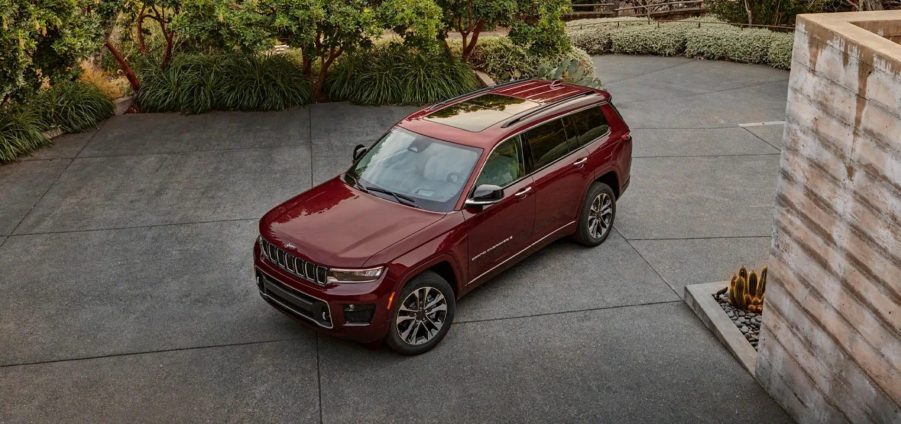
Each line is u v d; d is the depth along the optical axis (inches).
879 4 729.0
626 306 274.1
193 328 259.4
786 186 203.6
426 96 545.3
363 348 248.7
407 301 237.6
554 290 285.3
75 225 343.3
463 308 272.8
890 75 154.3
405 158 271.7
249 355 243.9
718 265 306.3
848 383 182.7
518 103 301.4
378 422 211.6
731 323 255.6
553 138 289.7
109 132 478.3
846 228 177.2
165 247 321.7
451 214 246.7
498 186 257.4
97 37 463.2
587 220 308.7
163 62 548.1
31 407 217.9
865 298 172.4
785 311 210.4
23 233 335.0
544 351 246.1
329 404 219.3
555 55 613.6
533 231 282.0
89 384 228.7
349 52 545.3
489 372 234.8
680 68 750.5
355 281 224.8
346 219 245.9
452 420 212.5
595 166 303.7
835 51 173.9
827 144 181.6
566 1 580.4
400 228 238.7
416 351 242.1
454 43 652.1
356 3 518.0
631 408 218.2
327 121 505.0
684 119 534.0
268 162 426.0
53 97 474.0
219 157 434.3
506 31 831.1
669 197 381.7
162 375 233.3
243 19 492.7
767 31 783.7
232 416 214.5
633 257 313.0
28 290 285.0
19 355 243.3
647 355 244.4
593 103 313.7
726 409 218.2
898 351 162.2
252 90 526.6
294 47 510.3
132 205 366.0
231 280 292.8
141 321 263.7
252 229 339.6
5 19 386.6
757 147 466.0
